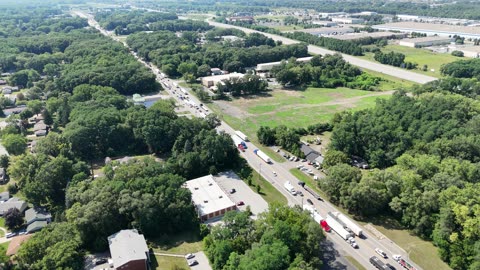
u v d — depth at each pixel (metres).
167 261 118.56
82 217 122.12
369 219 137.88
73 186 141.88
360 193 134.25
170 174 145.75
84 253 121.75
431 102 198.12
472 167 138.12
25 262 109.75
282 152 192.38
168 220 133.38
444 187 130.62
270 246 104.12
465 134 165.00
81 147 186.25
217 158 172.25
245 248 113.56
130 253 113.94
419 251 120.81
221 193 150.62
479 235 110.25
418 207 126.62
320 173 170.38
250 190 158.38
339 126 188.88
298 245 109.25
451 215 117.12
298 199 151.00
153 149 192.00
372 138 176.25
